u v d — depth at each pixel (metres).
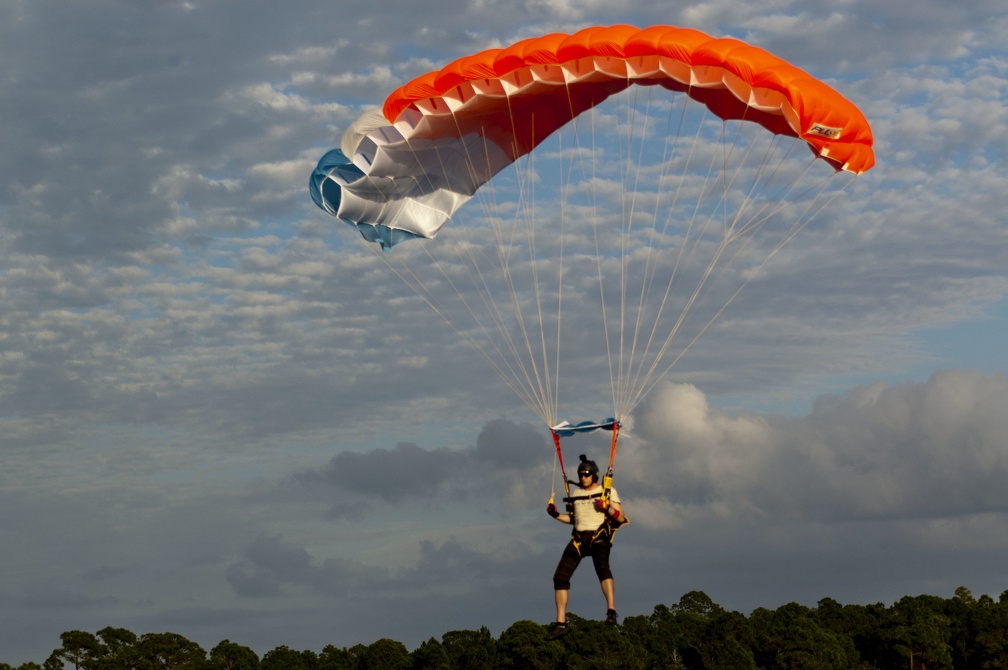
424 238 31.02
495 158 30.69
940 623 100.19
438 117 28.59
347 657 110.94
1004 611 97.88
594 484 23.11
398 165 29.58
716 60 25.55
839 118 25.75
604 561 22.31
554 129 30.30
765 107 26.39
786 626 92.88
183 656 103.69
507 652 92.12
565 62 26.34
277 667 108.50
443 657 96.88
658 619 112.12
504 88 27.34
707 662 95.25
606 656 88.81
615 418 23.66
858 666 95.31
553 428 23.72
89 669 106.31
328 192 29.75
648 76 26.53
